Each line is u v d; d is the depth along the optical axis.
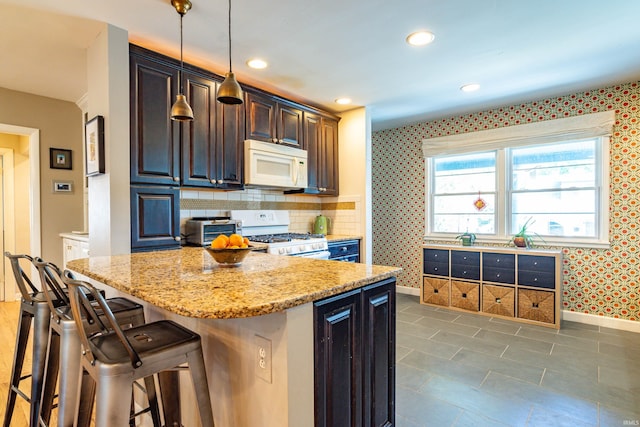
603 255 3.34
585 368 2.42
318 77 3.00
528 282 3.45
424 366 2.46
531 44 2.40
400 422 1.82
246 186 3.25
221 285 1.19
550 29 2.20
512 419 1.84
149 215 2.34
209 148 2.73
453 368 2.43
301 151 3.50
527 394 2.08
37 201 3.43
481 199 4.13
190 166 2.60
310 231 4.29
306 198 4.24
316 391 1.13
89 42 2.33
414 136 4.60
